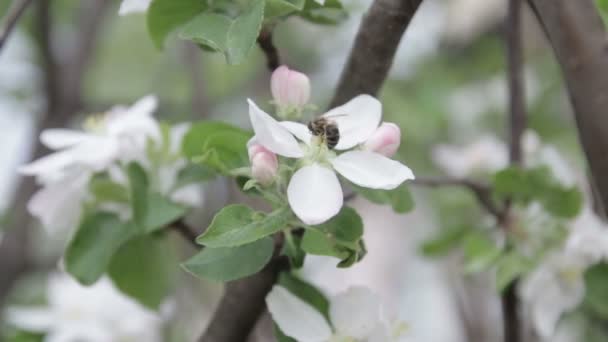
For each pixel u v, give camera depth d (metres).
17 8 0.84
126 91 1.44
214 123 0.80
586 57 0.76
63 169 0.84
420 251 0.95
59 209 0.84
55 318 0.99
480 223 0.94
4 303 1.15
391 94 1.32
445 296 1.36
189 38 0.74
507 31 0.90
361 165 0.73
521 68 0.90
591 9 0.77
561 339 0.97
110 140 0.84
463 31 1.36
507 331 0.88
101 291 1.00
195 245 0.83
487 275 1.14
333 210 0.72
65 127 1.21
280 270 0.77
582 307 0.95
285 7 0.74
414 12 0.76
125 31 1.49
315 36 1.37
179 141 0.85
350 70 0.77
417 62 1.40
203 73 1.17
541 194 0.87
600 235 0.88
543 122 1.22
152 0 0.76
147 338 1.00
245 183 0.74
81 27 1.28
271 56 0.77
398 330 0.81
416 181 0.88
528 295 0.89
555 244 0.89
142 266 0.84
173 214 0.82
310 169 0.73
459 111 1.34
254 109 0.72
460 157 1.03
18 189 1.19
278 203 0.73
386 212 1.40
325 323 0.75
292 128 0.73
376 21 0.76
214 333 0.78
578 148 1.16
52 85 1.19
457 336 1.32
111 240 0.83
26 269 1.22
